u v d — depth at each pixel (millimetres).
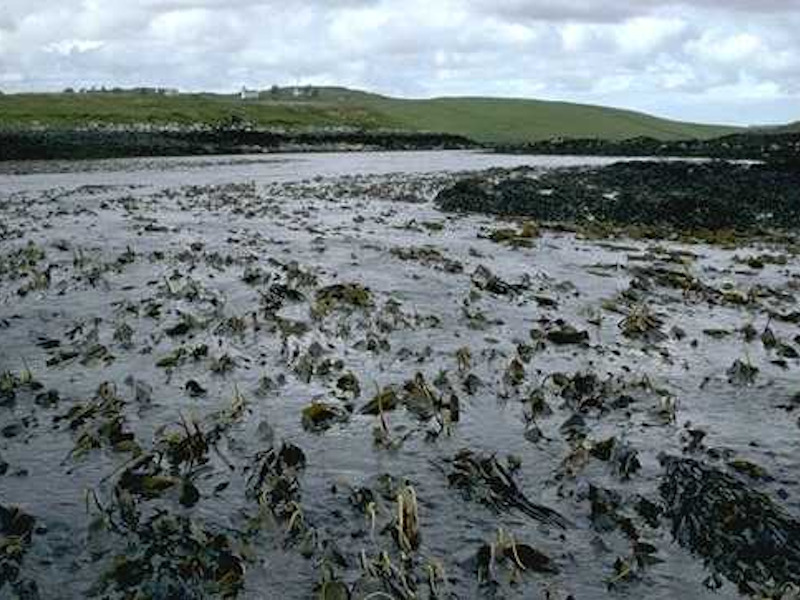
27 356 12547
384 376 11672
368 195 41375
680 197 31656
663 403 10664
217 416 10086
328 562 6922
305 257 20797
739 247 24984
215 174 58812
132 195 40219
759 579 6746
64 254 20938
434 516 7777
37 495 8156
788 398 11031
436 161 83375
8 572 6758
